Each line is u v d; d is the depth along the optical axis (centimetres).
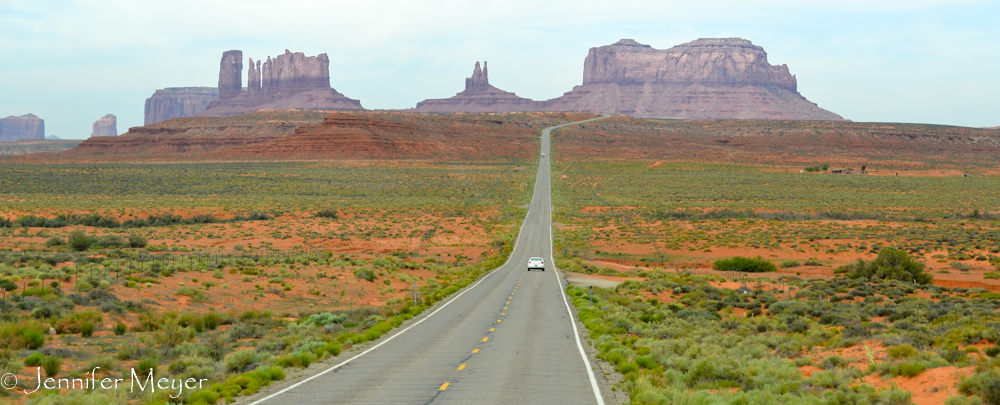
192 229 7819
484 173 16800
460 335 2183
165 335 2019
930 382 1334
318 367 1655
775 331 2512
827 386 1434
